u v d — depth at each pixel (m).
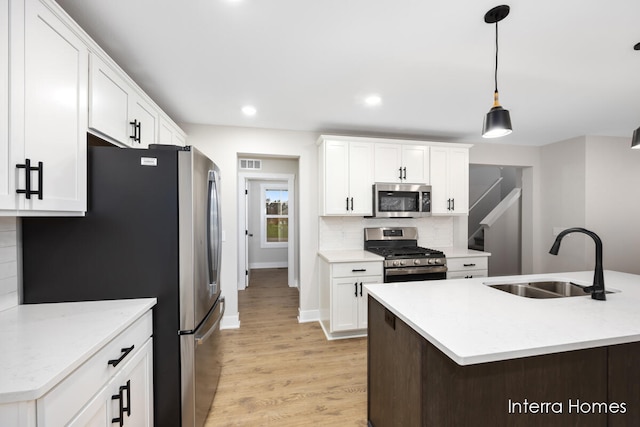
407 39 1.60
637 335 1.05
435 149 3.37
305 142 3.38
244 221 4.80
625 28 1.48
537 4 1.31
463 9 1.35
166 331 1.50
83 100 1.33
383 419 1.50
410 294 1.56
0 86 0.93
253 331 3.08
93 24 1.46
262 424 1.73
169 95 2.37
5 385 0.76
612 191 3.66
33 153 1.05
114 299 1.46
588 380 1.10
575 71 1.96
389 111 2.75
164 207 1.50
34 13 1.05
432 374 1.08
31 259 1.40
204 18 1.42
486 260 3.23
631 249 3.71
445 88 2.23
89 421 0.98
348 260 2.85
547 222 4.05
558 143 3.91
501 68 1.93
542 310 1.30
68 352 0.93
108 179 1.46
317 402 1.93
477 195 6.70
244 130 3.21
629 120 3.01
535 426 1.08
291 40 1.61
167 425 1.50
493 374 1.06
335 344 2.78
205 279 1.71
